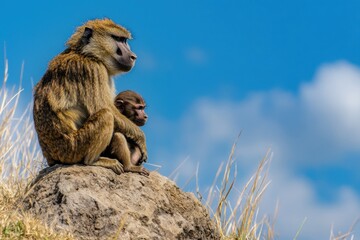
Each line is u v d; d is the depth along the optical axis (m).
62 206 16.95
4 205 18.58
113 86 19.19
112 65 18.88
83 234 16.77
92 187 17.31
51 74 18.48
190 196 18.98
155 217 17.67
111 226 16.95
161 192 18.22
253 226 20.52
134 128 18.34
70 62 18.41
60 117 17.97
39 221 16.83
